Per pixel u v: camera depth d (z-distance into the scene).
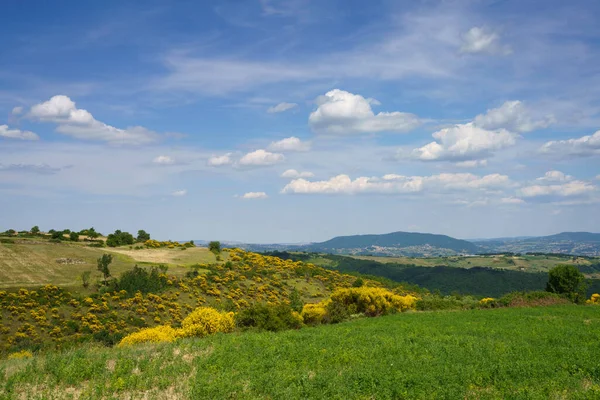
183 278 79.69
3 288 62.53
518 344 21.52
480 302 54.12
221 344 19.75
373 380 14.23
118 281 72.44
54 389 13.27
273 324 32.41
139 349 18.47
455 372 15.51
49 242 96.00
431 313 42.94
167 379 13.86
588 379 15.40
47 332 50.62
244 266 97.94
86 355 17.00
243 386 13.56
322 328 29.66
